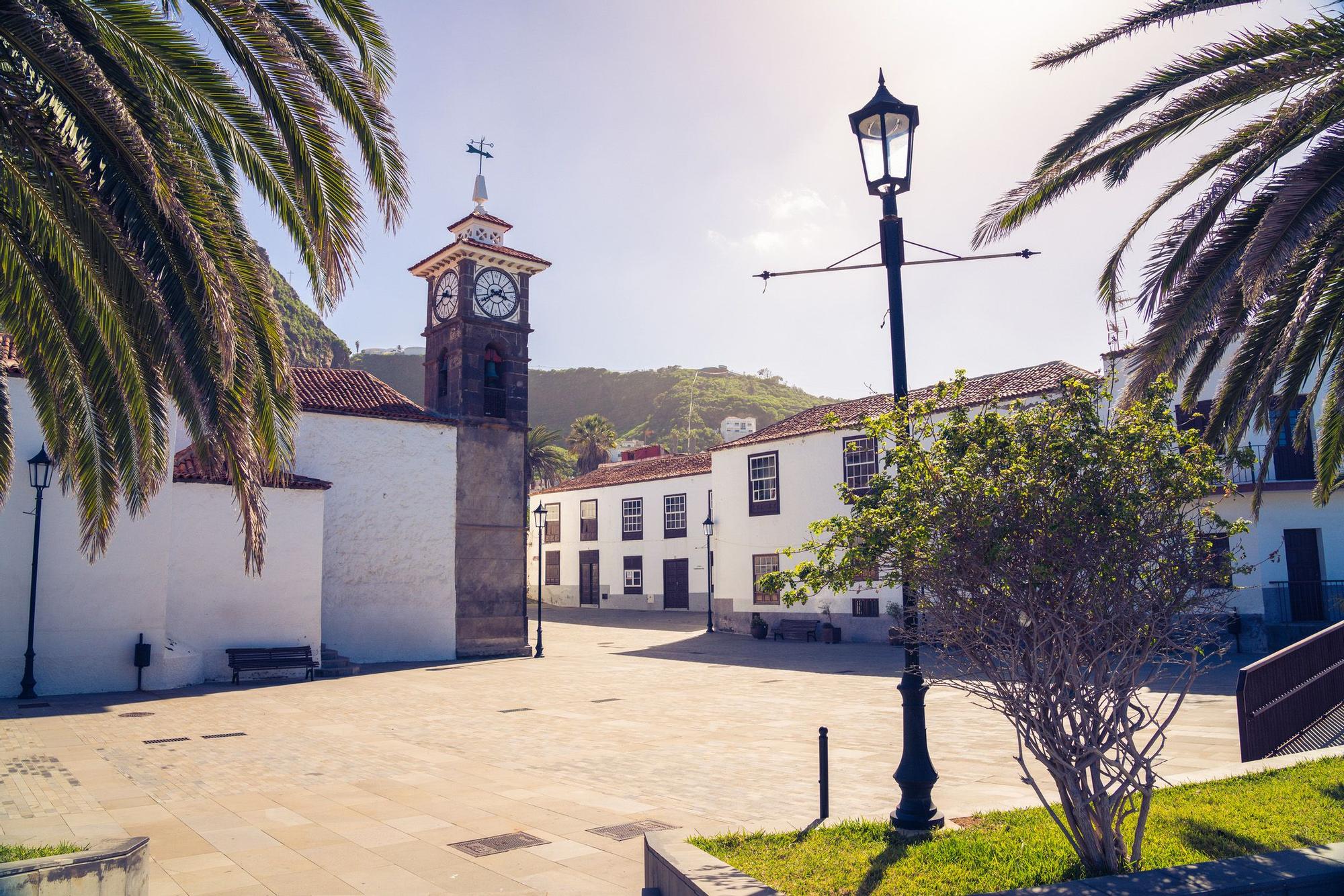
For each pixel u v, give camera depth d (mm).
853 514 5789
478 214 26984
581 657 25516
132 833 7453
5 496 9906
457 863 6570
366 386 26266
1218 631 5336
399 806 8375
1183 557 4977
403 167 7863
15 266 6969
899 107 7387
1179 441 5301
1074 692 5039
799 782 9250
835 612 28828
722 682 18844
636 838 7195
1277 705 9383
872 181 7453
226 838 7289
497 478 26312
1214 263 8594
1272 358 9445
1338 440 11703
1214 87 8438
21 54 5703
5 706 15359
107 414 7484
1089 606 4961
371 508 23938
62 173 6055
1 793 8945
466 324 26125
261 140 7199
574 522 49438
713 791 8891
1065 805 5160
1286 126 7918
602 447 71562
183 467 19953
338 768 10219
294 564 20547
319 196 7359
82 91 5660
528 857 6703
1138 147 9273
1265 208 8188
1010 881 5102
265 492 20312
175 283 6168
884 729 12562
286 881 6195
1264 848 5508
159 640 17875
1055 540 4926
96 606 17281
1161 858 5285
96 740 12148
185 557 19406
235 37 6812
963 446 5355
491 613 25578
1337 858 4453
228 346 6078
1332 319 9125
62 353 7586
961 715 13820
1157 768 9227
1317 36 7918
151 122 6273
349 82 7484
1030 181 9852
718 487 33531
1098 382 5406
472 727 13156
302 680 19750
